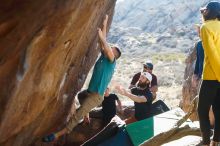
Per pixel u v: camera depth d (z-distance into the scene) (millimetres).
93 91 6039
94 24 5621
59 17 3436
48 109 5387
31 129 5348
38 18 3182
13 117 4031
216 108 5027
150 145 5637
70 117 6895
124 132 6422
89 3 4086
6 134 4309
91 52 6988
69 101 6691
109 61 5957
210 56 4672
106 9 6715
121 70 39844
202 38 4742
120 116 8789
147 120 6621
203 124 4945
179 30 78750
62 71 4812
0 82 3383
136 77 8531
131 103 9641
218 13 4801
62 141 7836
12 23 3002
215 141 5000
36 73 3887
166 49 65625
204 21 4887
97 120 8062
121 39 76438
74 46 4715
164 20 102188
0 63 3188
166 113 7234
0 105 3562
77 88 6957
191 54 11359
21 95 3822
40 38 3471
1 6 2814
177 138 5703
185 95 10664
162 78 33875
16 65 3416
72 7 3498
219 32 4742
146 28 102062
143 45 69750
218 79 4711
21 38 3199
